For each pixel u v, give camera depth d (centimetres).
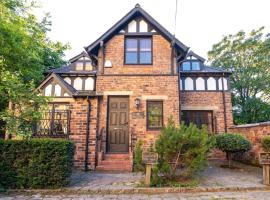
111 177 802
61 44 941
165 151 696
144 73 1092
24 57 838
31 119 696
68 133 980
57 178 672
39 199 576
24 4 855
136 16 1157
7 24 732
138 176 812
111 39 1137
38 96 714
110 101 1084
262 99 1992
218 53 2153
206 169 939
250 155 1037
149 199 569
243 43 2008
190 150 704
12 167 675
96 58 1136
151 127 1040
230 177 791
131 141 1006
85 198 586
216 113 1341
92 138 979
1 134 930
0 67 701
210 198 572
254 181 730
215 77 1400
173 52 1106
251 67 1967
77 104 1011
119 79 1085
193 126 739
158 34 1140
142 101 1061
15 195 614
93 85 1388
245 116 1962
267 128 933
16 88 670
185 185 670
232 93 2047
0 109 768
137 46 1142
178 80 1085
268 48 1908
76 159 952
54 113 1014
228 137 948
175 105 1055
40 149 686
